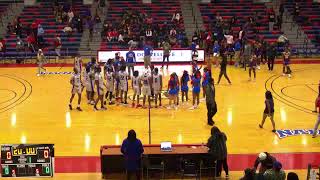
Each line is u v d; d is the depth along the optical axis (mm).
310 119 18719
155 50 28781
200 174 13586
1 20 34156
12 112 19609
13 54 30125
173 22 33031
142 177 13812
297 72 26453
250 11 35344
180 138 16688
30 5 35781
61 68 27734
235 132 17297
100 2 34406
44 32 32438
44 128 17781
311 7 36031
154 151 13867
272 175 11164
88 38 32656
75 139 16688
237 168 14406
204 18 34625
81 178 13789
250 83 23969
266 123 18250
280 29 33562
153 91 19672
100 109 19922
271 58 26656
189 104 20562
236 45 27625
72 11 33438
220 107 20078
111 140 16547
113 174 14023
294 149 15852
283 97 21562
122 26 31750
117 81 20406
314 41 32438
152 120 18594
